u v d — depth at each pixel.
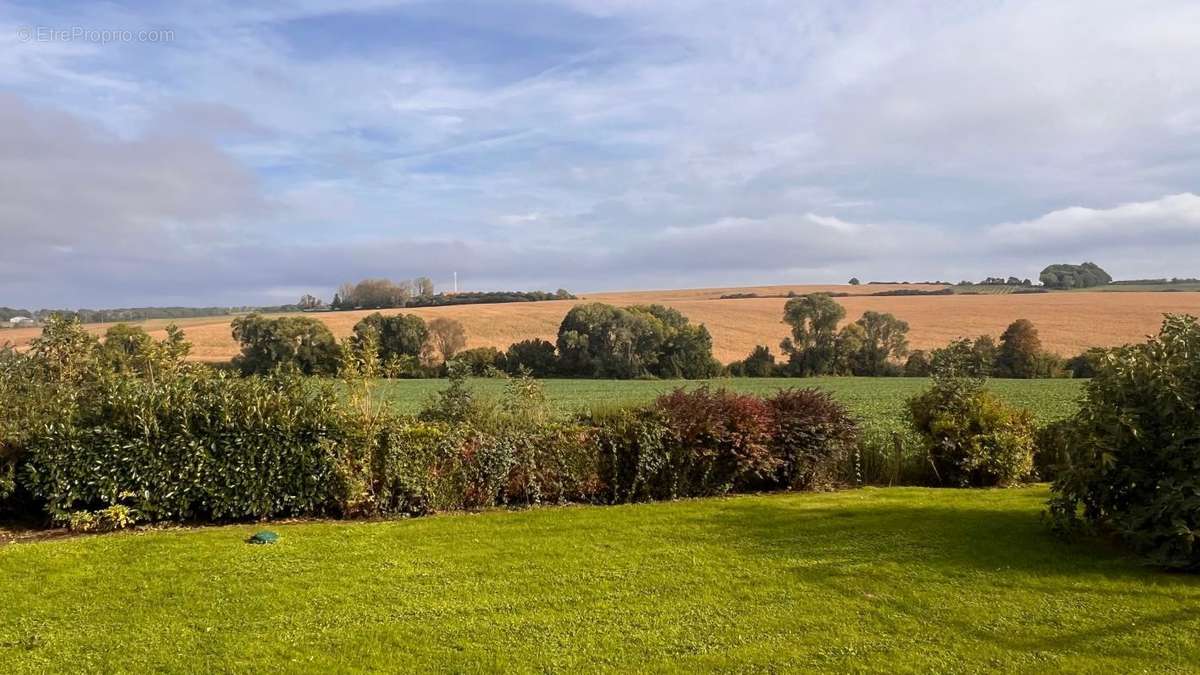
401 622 5.48
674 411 10.88
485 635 5.23
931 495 10.73
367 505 9.31
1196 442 6.89
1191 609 5.71
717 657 4.87
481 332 58.38
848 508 9.65
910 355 51.69
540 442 10.24
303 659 4.84
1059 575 6.55
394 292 82.38
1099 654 4.90
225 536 8.09
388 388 10.67
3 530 8.39
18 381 9.52
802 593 6.10
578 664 4.77
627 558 7.18
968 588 6.21
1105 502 7.52
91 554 7.31
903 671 4.66
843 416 11.70
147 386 9.28
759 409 11.19
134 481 8.56
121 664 4.75
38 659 4.82
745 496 10.76
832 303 52.91
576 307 52.41
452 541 7.89
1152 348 7.73
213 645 5.05
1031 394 32.00
